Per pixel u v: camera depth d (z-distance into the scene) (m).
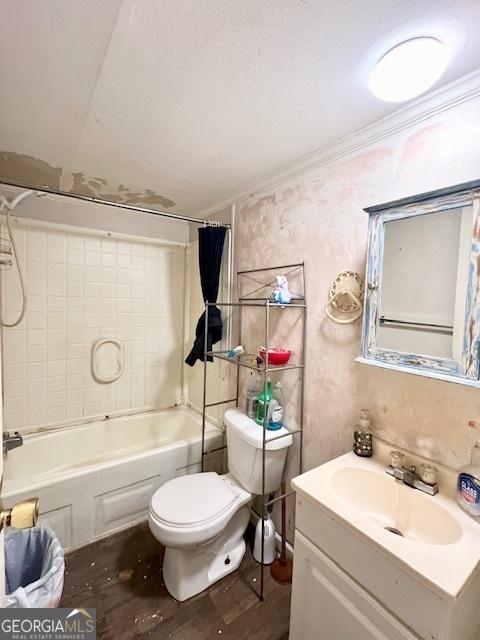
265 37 0.83
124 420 2.46
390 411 1.21
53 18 0.78
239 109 1.15
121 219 2.40
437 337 0.97
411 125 1.12
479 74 0.92
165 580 1.50
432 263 0.98
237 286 2.07
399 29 0.80
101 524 1.78
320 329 1.49
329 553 0.97
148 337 2.61
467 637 0.80
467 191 0.87
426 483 1.05
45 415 2.19
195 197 2.11
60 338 2.22
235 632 1.30
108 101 1.12
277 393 1.69
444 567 0.74
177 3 0.74
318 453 1.51
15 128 1.30
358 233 1.31
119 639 1.26
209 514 1.41
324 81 0.99
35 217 2.06
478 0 0.70
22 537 1.21
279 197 1.71
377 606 0.83
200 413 2.57
